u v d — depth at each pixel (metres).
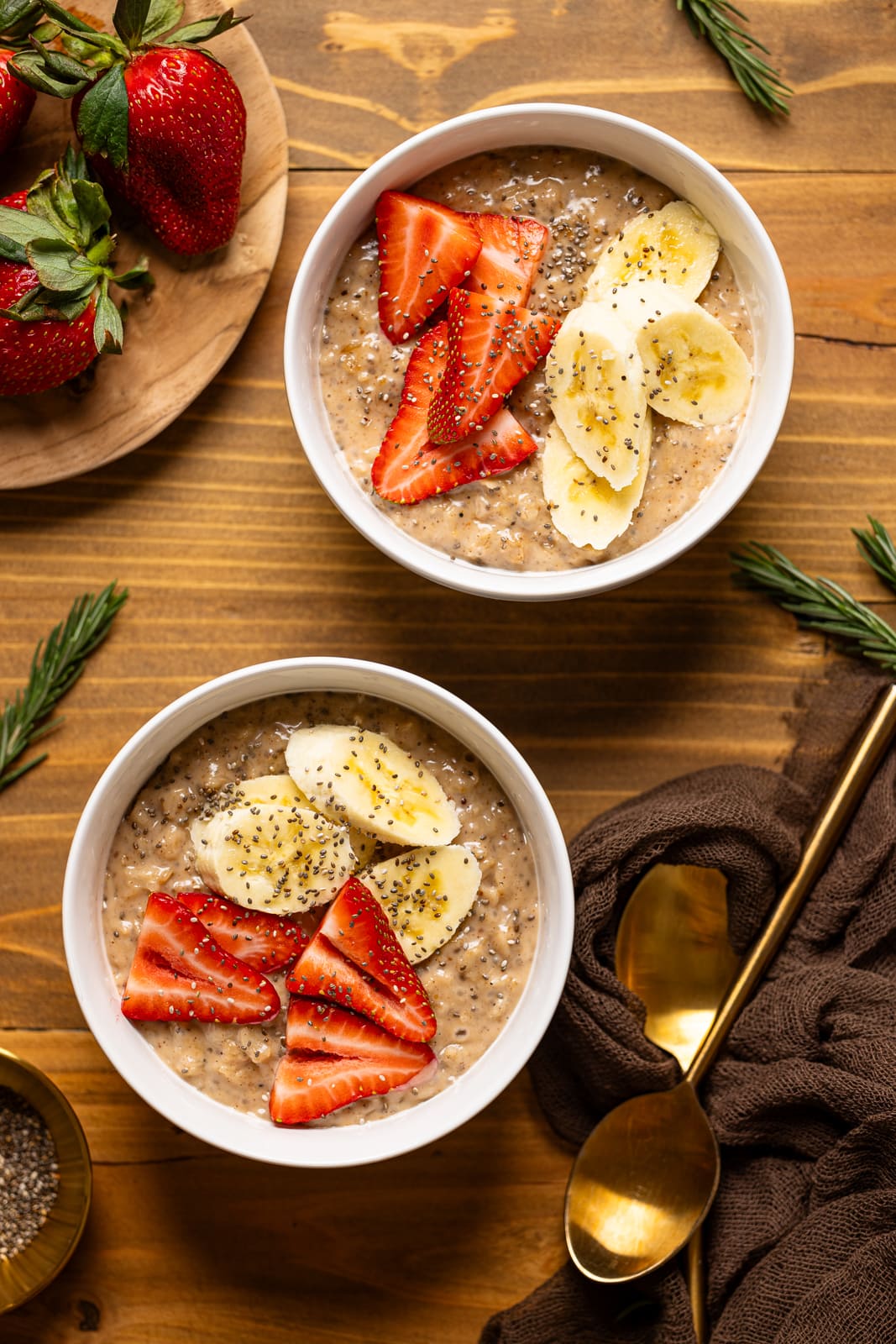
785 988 0.68
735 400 0.66
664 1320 0.67
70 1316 0.70
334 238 0.65
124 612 0.69
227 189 0.66
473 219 0.66
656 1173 0.68
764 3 0.69
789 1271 0.66
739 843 0.67
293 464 0.69
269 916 0.65
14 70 0.64
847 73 0.69
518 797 0.65
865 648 0.70
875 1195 0.66
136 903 0.65
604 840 0.67
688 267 0.66
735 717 0.70
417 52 0.69
